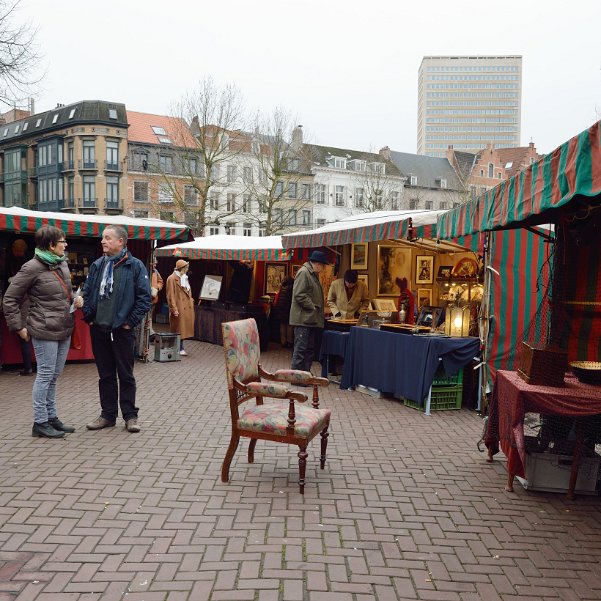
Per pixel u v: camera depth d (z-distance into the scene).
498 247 6.48
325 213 52.28
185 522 3.36
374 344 7.14
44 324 4.81
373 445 5.07
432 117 156.62
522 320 6.54
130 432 5.18
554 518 3.63
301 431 3.82
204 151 29.84
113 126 44.56
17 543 3.06
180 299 10.34
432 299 9.03
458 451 4.97
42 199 48.16
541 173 3.21
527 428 4.18
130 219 9.38
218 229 43.69
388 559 3.01
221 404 6.46
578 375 4.14
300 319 7.57
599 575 2.93
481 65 154.62
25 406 6.07
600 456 4.01
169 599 2.57
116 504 3.59
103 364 5.25
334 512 3.58
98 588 2.65
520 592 2.74
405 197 58.56
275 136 32.53
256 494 3.82
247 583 2.72
